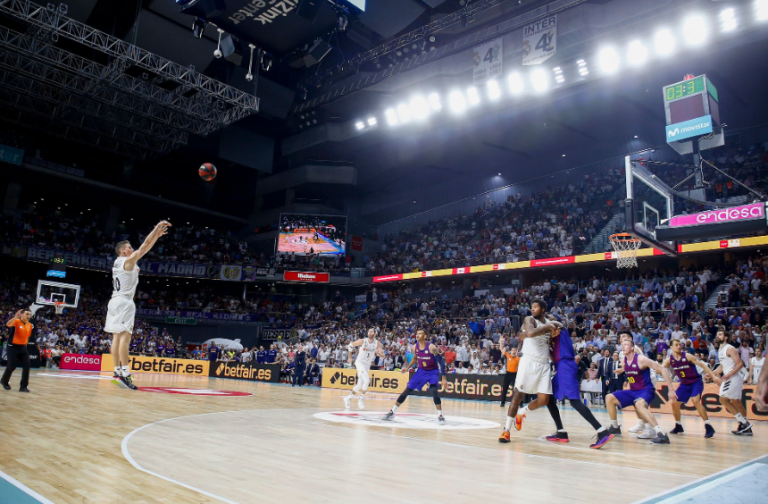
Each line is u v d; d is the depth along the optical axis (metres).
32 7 22.25
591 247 28.20
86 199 37.16
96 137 31.33
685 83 13.21
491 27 25.17
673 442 7.48
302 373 22.33
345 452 5.49
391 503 3.56
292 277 36.59
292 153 37.38
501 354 20.38
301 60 24.59
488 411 12.55
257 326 37.00
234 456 4.99
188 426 6.91
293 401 12.86
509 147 34.66
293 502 3.50
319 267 37.16
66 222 36.56
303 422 8.18
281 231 37.53
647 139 31.64
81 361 23.88
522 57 23.75
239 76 30.42
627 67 22.27
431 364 9.13
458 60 26.36
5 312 28.75
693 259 26.42
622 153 32.72
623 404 7.67
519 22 24.11
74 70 22.91
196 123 28.20
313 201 42.16
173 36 25.31
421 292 34.66
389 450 5.74
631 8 20.83
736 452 6.49
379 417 9.62
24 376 10.18
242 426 7.28
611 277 29.27
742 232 11.20
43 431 5.77
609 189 31.58
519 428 7.52
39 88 25.58
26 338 10.27
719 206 12.42
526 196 36.31
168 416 7.90
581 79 23.77
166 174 40.34
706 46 20.89
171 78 23.14
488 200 38.47
